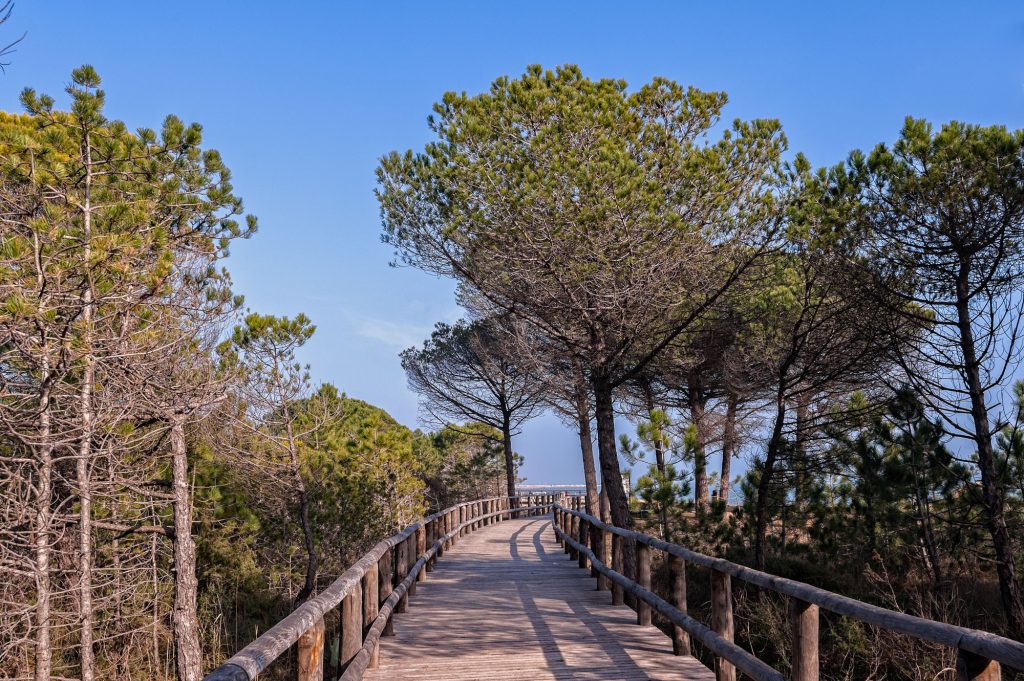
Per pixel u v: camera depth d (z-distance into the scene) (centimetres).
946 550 1234
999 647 237
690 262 1259
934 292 1098
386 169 1338
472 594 1055
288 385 1653
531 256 1234
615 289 1239
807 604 399
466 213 1241
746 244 1266
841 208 1102
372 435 2028
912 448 1184
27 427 1012
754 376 1803
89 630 1025
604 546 1084
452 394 3359
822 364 1360
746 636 1028
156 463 1357
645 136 1239
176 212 1127
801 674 393
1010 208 975
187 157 1145
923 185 1016
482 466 4009
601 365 1395
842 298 1227
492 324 2164
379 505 1967
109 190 1066
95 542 1225
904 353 1186
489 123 1209
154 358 1062
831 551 1305
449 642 753
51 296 900
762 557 1292
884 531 1272
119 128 1045
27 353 912
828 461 1345
